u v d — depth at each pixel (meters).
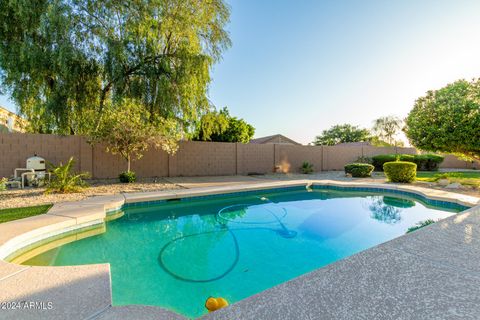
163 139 9.18
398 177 10.30
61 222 4.24
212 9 10.95
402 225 5.74
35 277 2.29
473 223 3.63
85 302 1.89
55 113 9.55
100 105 10.56
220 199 8.03
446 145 8.62
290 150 16.06
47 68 9.16
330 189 10.02
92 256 3.90
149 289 3.07
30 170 8.35
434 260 2.39
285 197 8.87
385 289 1.87
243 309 1.66
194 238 4.91
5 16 8.62
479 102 8.01
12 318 1.70
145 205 6.68
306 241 4.78
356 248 4.45
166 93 10.61
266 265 3.79
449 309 1.61
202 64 10.96
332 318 1.53
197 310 2.70
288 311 1.62
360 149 18.73
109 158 10.80
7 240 3.33
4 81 9.23
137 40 10.31
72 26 9.06
